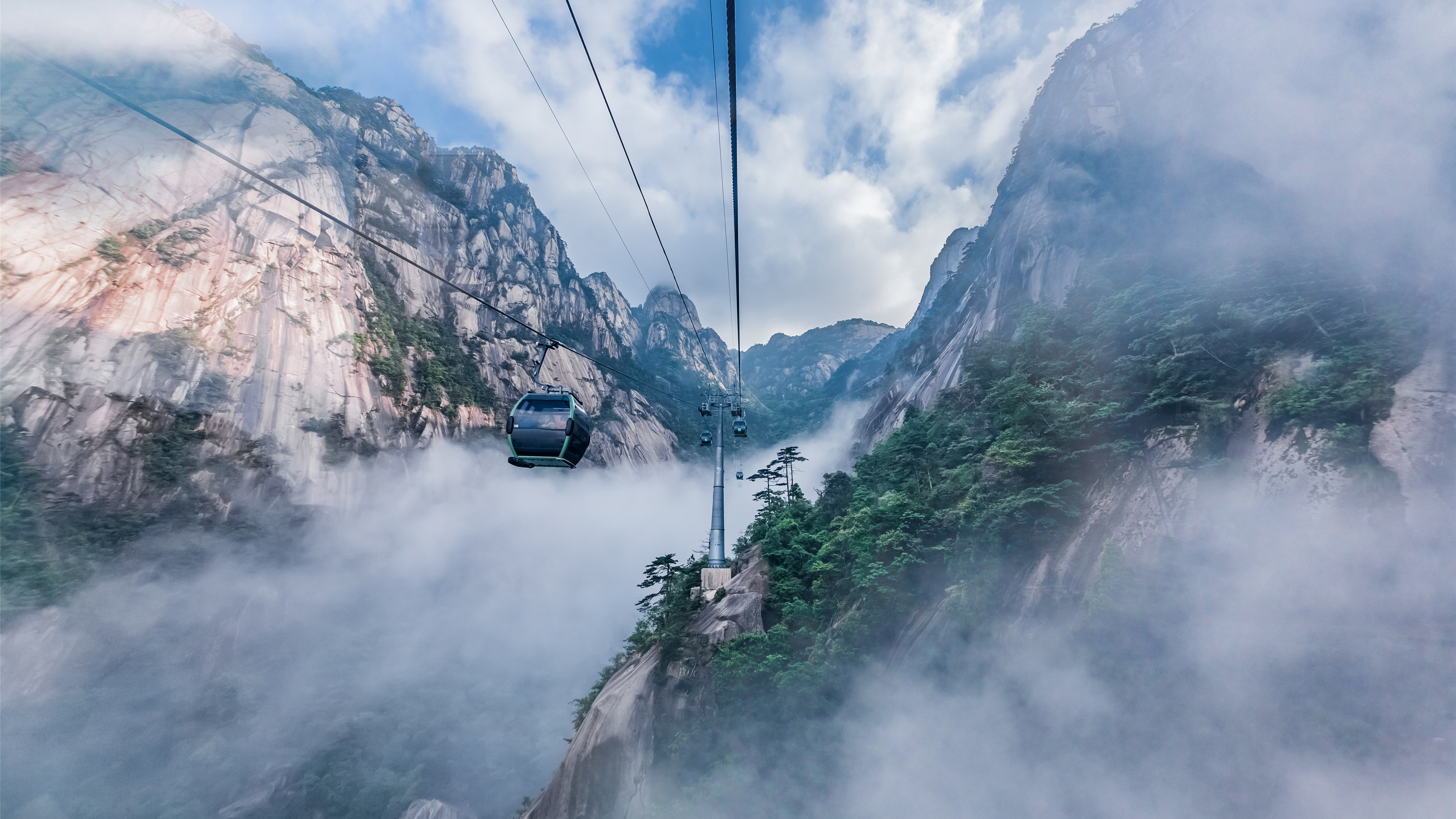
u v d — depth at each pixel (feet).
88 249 277.85
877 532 113.80
